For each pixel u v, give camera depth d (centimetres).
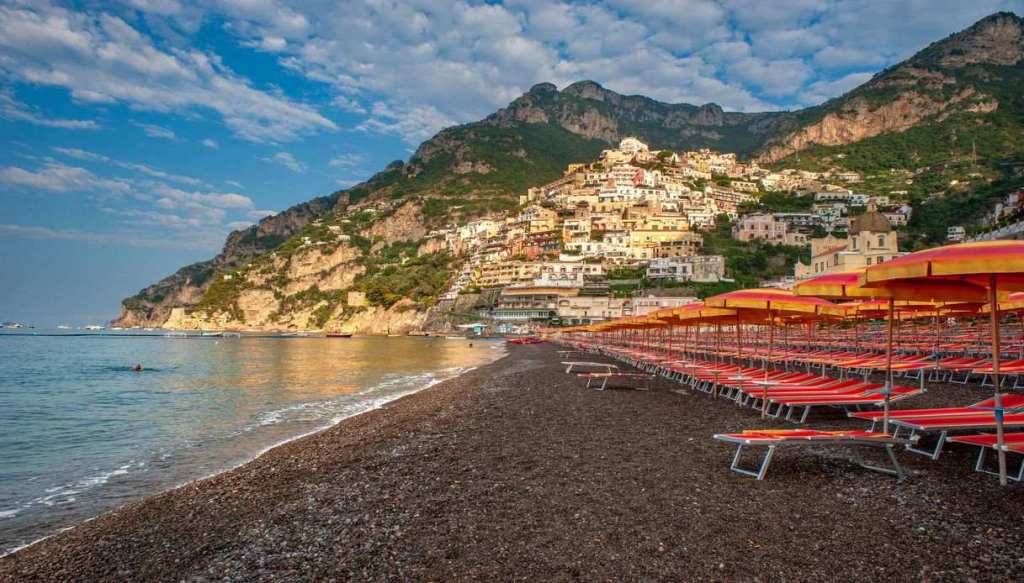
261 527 906
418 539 801
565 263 19000
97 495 1275
